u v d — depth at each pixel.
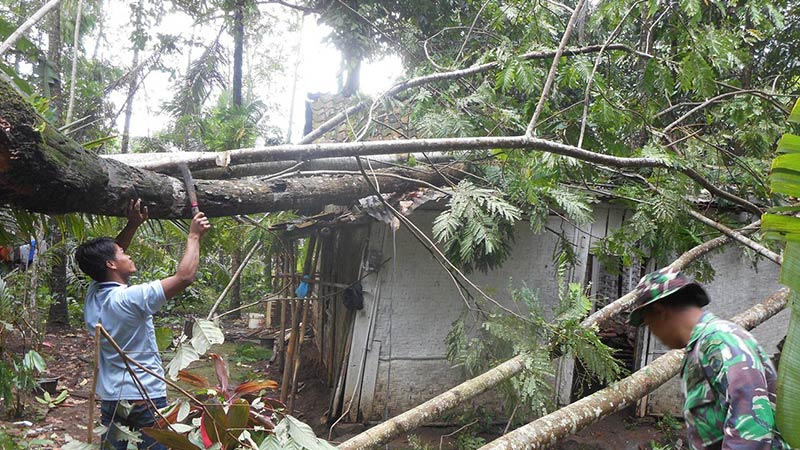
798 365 1.20
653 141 3.84
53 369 6.04
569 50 3.78
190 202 2.38
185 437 1.58
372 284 5.10
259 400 1.82
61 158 1.73
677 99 5.59
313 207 3.57
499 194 3.73
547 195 3.85
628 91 5.07
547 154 3.44
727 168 4.29
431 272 5.16
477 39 5.05
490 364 3.64
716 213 4.91
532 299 3.30
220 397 1.80
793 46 5.83
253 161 2.44
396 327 5.15
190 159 2.47
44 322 5.82
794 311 1.24
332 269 6.59
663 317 1.99
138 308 2.28
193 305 9.80
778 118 4.52
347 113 3.75
